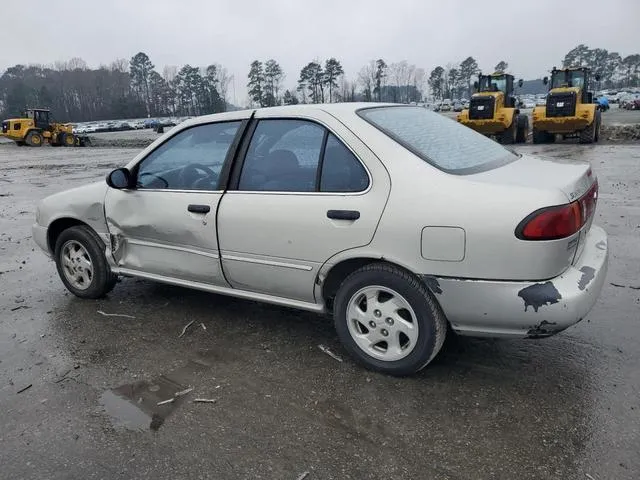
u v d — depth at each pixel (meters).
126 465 2.52
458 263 2.77
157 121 78.81
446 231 2.77
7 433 2.78
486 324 2.85
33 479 2.45
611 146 17.48
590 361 3.27
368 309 3.16
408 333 3.05
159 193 3.89
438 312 2.96
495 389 3.02
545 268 2.65
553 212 2.61
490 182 2.80
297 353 3.54
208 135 3.75
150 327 4.02
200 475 2.44
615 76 119.00
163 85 109.50
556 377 3.11
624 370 3.15
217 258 3.66
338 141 3.18
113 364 3.47
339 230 3.08
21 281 5.25
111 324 4.10
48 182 14.14
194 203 3.68
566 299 2.64
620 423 2.67
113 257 4.30
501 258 2.68
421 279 2.90
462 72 107.44
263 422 2.80
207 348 3.65
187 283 3.97
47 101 100.94
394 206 2.91
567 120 18.69
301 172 3.29
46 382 3.27
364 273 3.09
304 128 3.34
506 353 3.41
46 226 4.65
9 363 3.53
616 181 9.91
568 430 2.64
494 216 2.67
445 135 3.48
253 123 3.57
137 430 2.77
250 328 3.95
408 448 2.56
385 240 2.94
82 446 2.66
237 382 3.20
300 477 2.40
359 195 3.04
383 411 2.86
